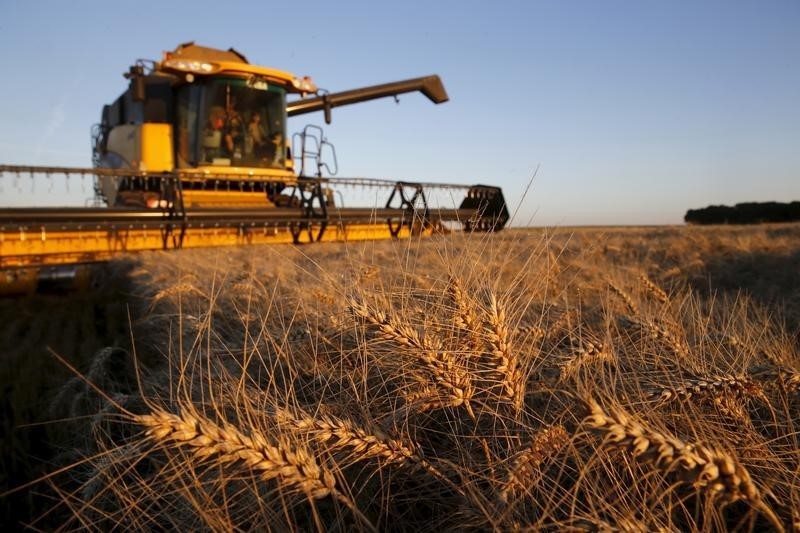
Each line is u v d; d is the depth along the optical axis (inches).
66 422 129.4
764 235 406.9
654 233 577.0
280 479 57.4
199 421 53.4
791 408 70.6
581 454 62.6
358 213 500.7
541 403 80.0
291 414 65.5
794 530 46.4
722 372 72.6
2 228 352.5
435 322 73.3
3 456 117.8
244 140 504.7
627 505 55.2
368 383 93.2
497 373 68.4
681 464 43.1
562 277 175.2
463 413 79.1
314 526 67.7
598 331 106.0
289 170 546.0
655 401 63.4
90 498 82.6
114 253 408.5
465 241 78.9
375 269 102.1
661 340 90.0
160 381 120.4
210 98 493.4
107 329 224.7
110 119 706.2
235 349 120.7
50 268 347.6
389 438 66.0
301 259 293.3
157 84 547.8
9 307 285.3
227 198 498.0
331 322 110.8
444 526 65.8
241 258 331.3
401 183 510.0
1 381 157.8
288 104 579.5
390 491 73.3
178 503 75.4
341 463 66.1
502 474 62.0
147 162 507.8
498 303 70.3
